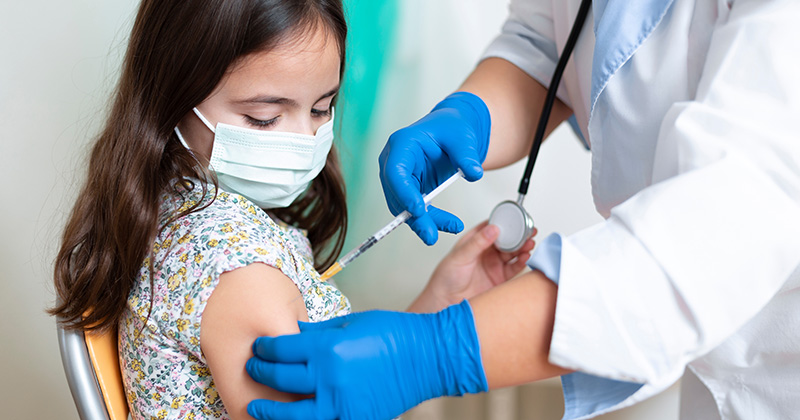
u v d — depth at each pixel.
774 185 0.69
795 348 0.86
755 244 0.67
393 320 0.71
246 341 0.80
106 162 0.96
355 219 1.78
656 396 1.64
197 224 0.88
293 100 0.92
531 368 0.71
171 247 0.88
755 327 0.89
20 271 1.67
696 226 0.67
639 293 0.67
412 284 1.87
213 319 0.82
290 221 1.29
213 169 0.95
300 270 0.94
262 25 0.86
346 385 0.68
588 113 1.10
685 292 0.65
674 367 0.67
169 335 0.85
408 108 1.77
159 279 0.88
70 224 1.00
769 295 0.68
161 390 0.89
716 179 0.69
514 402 1.81
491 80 1.25
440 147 1.01
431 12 1.71
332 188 1.30
